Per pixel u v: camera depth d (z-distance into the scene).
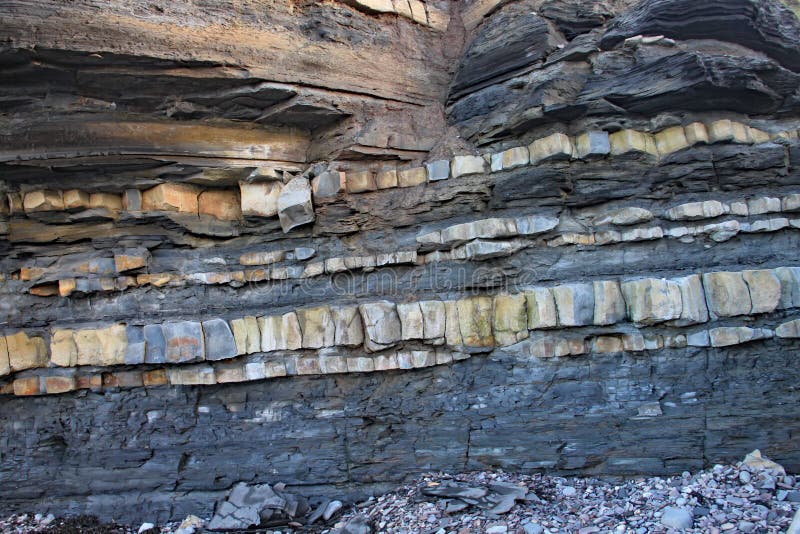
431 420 5.63
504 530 4.56
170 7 5.25
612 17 6.02
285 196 5.87
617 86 5.59
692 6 5.48
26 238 5.75
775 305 5.16
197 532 5.25
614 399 5.36
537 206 5.74
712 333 5.23
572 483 5.31
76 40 4.96
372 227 5.98
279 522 5.29
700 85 5.39
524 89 5.96
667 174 5.59
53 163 5.39
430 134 6.30
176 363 5.56
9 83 5.16
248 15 5.56
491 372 5.57
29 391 5.54
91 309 5.79
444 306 5.60
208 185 5.95
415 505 5.11
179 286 5.86
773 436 5.14
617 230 5.61
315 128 6.15
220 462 5.64
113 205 5.80
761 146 5.58
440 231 5.80
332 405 5.69
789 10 5.79
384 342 5.55
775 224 5.42
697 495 4.80
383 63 6.29
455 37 6.82
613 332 5.35
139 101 5.43
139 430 5.62
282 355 5.66
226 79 5.43
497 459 5.53
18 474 5.58
